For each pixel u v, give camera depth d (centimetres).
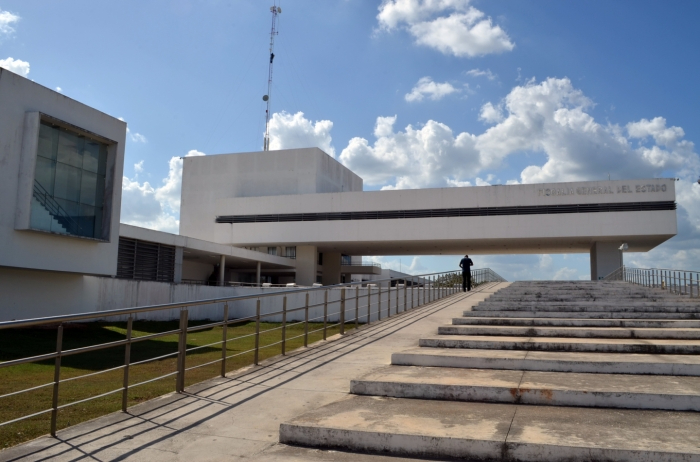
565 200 4559
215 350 1534
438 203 4806
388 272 7856
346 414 609
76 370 1208
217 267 5228
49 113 1936
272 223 5197
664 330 1027
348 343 1178
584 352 910
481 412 614
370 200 4969
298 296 3062
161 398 746
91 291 2312
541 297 1806
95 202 2139
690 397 611
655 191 4412
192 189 5816
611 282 2812
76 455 534
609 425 550
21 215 1811
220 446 560
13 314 1958
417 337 1223
